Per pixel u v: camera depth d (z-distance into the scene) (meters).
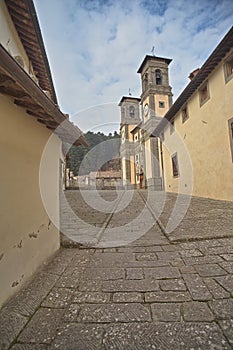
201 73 8.45
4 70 1.40
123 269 2.78
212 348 1.46
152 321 1.75
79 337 1.60
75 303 2.03
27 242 2.46
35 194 2.74
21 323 1.74
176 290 2.21
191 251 3.30
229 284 2.27
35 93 1.87
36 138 2.77
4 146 2.03
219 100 7.96
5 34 3.35
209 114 8.70
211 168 8.73
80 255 3.36
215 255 3.08
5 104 2.03
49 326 1.71
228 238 3.83
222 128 7.91
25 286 2.32
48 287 2.32
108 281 2.46
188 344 1.50
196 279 2.41
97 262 3.05
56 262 3.06
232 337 1.55
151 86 19.02
